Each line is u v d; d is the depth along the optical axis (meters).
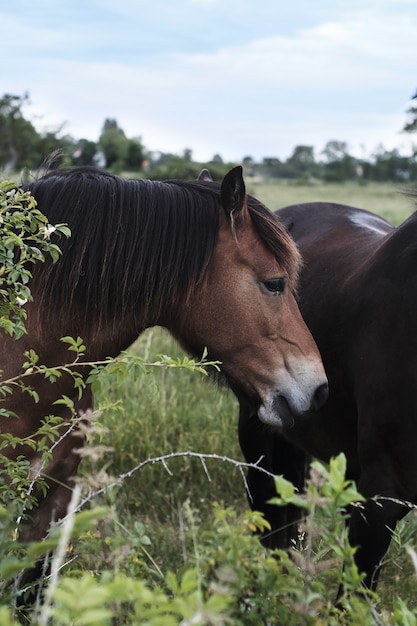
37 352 2.76
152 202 2.87
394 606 1.81
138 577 1.99
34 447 2.36
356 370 3.12
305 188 49.09
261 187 47.31
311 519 1.66
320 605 1.71
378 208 26.47
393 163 68.81
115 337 2.90
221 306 2.88
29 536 2.95
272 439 4.14
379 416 2.94
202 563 1.77
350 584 1.70
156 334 6.71
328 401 3.39
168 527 4.18
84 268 2.79
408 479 2.93
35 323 2.75
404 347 2.88
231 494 4.81
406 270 2.96
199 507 4.57
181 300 2.89
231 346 2.92
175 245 2.84
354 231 3.79
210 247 2.86
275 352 2.90
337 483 1.65
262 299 2.89
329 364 3.34
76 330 2.83
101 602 1.27
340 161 72.75
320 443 3.57
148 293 2.85
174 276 2.84
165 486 4.73
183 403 5.38
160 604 1.52
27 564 1.41
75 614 1.25
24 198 2.37
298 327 2.95
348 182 62.75
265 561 1.69
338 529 1.69
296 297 3.51
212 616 1.35
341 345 3.26
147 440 4.83
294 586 1.69
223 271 2.87
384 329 2.97
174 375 5.87
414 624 1.69
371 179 69.69
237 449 4.96
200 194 2.93
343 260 3.51
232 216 2.84
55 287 2.76
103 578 1.54
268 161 92.94
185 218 2.87
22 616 2.31
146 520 4.20
